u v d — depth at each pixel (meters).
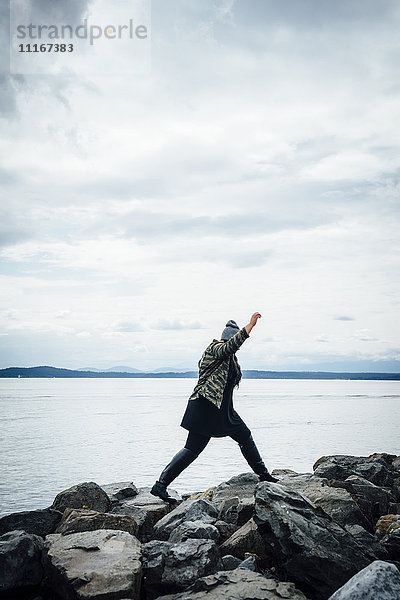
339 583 4.05
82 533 4.70
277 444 28.03
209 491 7.15
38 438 32.38
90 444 28.62
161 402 97.69
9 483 15.85
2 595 4.19
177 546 4.48
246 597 3.79
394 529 5.23
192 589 3.96
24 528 5.37
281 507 4.52
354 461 8.39
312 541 4.25
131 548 4.41
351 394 167.25
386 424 44.94
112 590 3.75
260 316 5.83
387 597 3.08
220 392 6.03
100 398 119.62
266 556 4.80
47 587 4.26
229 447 26.45
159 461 21.42
